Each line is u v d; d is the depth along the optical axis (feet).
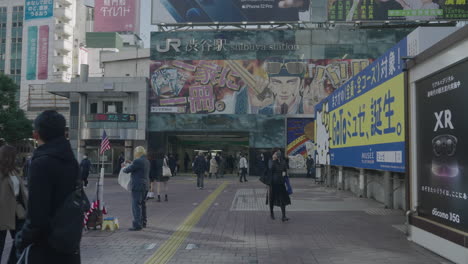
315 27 105.91
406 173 24.07
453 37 18.08
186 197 49.16
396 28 101.19
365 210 36.09
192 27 108.06
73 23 215.31
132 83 105.81
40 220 8.71
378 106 35.88
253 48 103.45
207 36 104.78
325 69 101.50
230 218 31.99
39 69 211.41
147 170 27.89
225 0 104.37
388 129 33.06
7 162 15.97
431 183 21.26
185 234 25.50
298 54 102.37
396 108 30.96
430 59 20.89
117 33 161.89
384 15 99.55
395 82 31.19
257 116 102.47
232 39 104.22
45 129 9.46
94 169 106.42
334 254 20.13
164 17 105.29
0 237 16.34
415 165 23.15
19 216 16.24
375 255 19.90
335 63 101.35
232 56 104.01
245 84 103.19
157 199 45.75
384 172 38.75
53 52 211.61
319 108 69.77
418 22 99.76
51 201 9.18
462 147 17.93
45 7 213.05
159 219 31.68
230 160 111.14
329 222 29.81
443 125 19.80
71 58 212.43
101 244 22.57
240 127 102.73
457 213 18.51
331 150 59.06
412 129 23.48
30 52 213.05
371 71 38.22
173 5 105.19
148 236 24.89
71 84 106.73
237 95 103.35
